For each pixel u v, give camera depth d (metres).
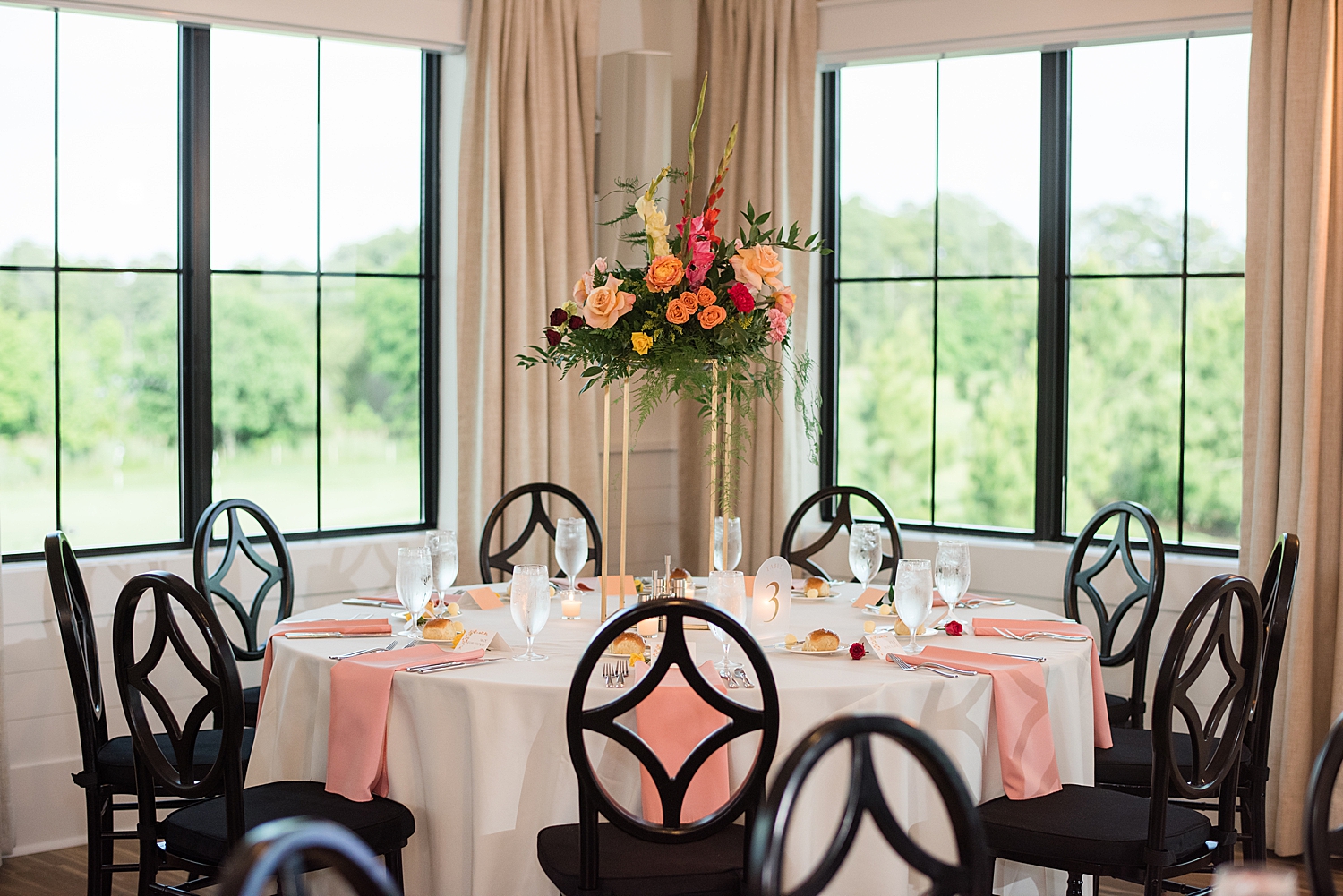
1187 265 4.43
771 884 1.39
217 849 2.55
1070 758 2.88
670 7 5.15
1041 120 4.64
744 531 4.89
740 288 3.05
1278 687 3.91
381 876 1.25
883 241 4.99
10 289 4.05
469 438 4.68
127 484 4.29
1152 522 3.67
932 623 3.24
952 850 2.69
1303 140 3.84
